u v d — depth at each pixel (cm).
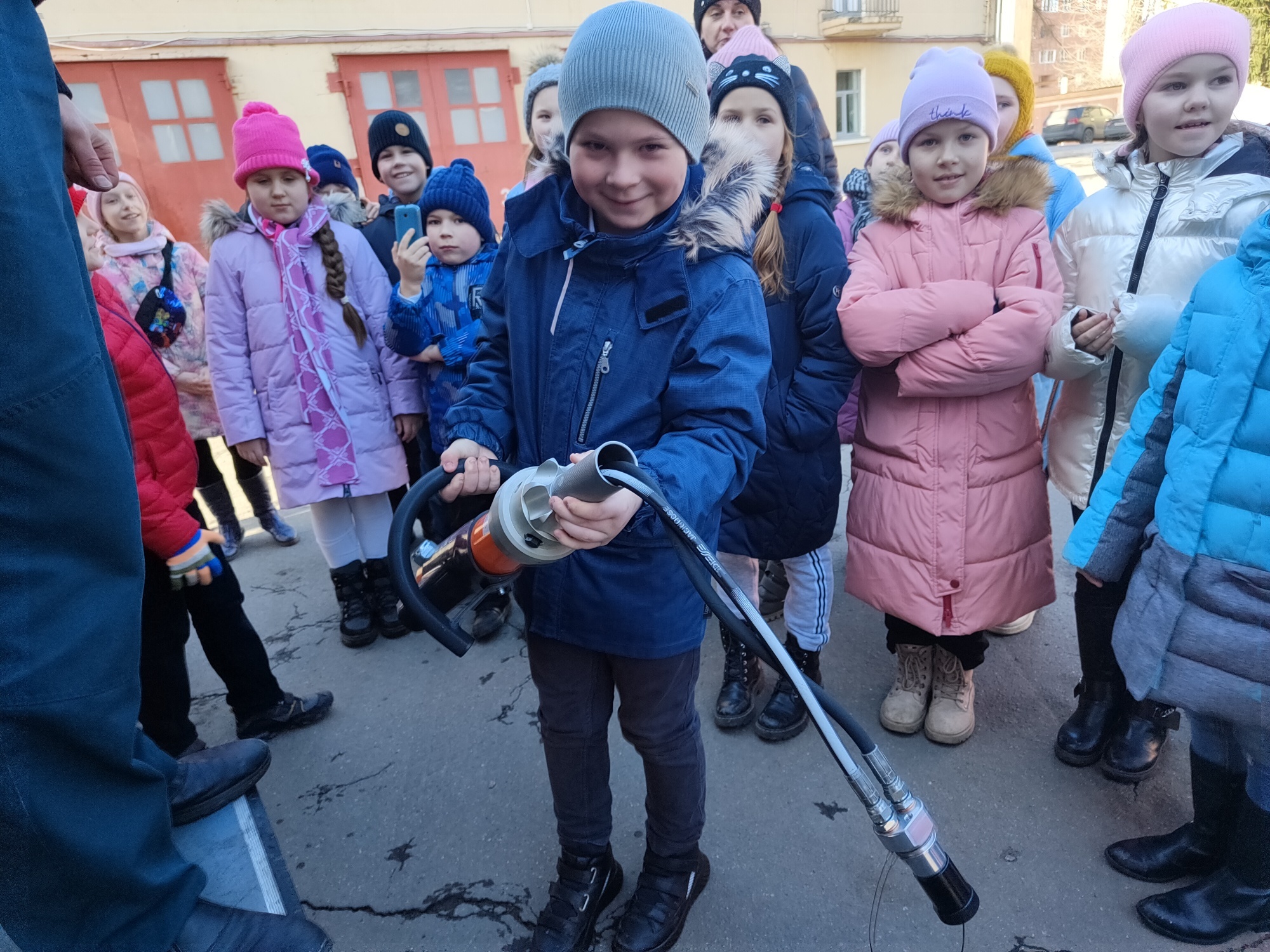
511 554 108
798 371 191
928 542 186
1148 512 153
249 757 146
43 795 89
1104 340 168
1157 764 188
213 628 207
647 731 142
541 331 132
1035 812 178
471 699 237
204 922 108
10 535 86
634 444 129
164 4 805
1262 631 131
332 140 901
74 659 90
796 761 200
